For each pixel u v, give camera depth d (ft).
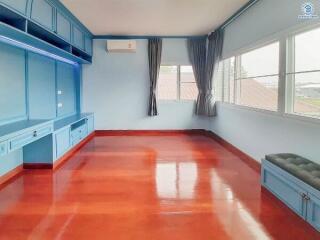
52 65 17.56
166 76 24.77
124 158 16.55
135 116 24.77
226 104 19.79
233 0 14.80
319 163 9.70
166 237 7.84
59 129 15.03
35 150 14.16
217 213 9.32
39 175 13.34
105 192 11.22
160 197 10.71
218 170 14.19
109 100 24.52
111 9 16.24
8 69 12.38
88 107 24.50
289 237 7.80
